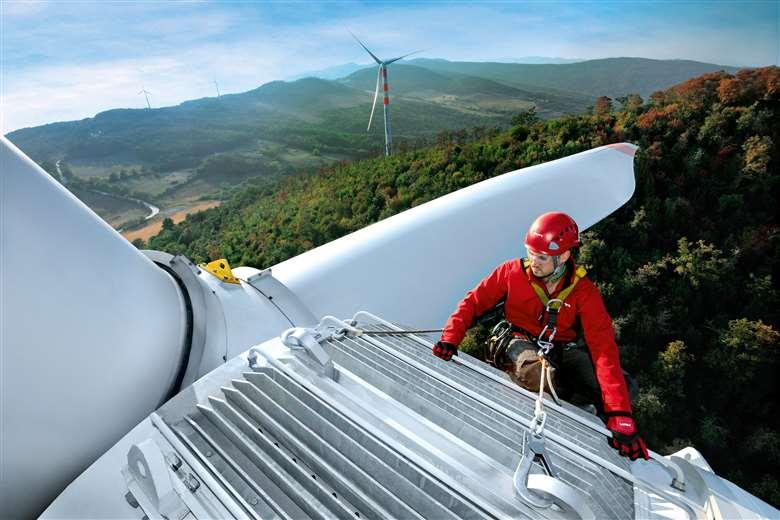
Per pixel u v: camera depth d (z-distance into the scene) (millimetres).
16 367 3877
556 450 3635
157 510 3258
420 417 3799
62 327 4137
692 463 4094
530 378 4621
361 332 5133
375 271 9492
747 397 115562
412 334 5445
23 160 4355
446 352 4742
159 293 5496
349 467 3422
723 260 126500
